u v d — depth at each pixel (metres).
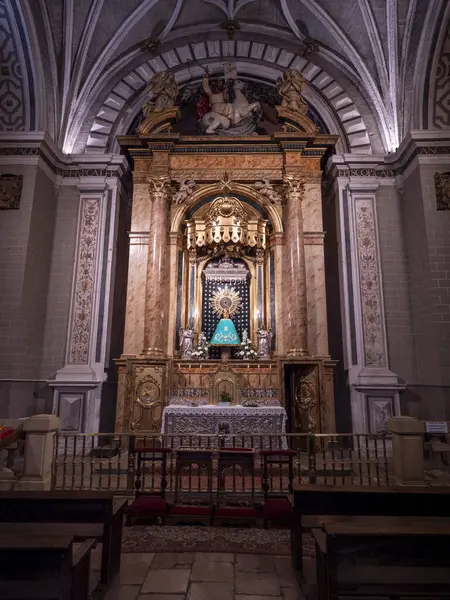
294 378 8.93
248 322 10.08
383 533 2.43
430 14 9.28
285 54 11.09
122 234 10.84
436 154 9.27
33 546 2.21
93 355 9.37
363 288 9.69
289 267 9.52
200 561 3.83
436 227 8.99
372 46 10.22
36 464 5.32
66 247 9.96
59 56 10.10
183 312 9.91
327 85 10.91
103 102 10.76
